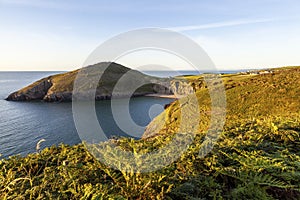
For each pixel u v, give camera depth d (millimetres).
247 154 3609
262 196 2520
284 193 2762
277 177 2967
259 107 24359
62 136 34938
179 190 2643
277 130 4789
